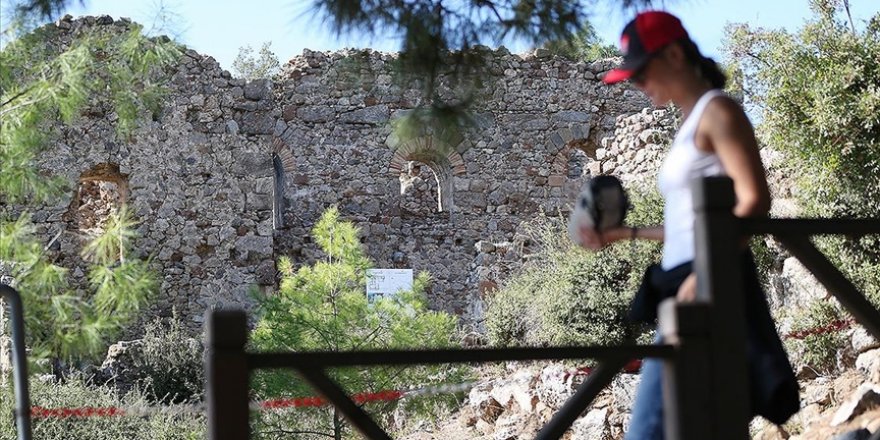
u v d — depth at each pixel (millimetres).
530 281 15406
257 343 11664
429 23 6578
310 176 22688
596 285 13664
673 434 3459
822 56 12414
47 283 6953
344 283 12062
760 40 13039
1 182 7383
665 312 3516
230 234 21359
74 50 7488
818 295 11180
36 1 7336
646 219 13656
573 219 4406
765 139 12734
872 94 11766
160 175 21109
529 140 23406
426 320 11852
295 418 11164
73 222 20562
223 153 21547
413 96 23016
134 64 7957
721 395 3471
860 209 11898
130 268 7156
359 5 6418
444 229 22953
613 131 23656
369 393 11070
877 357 9203
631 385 10922
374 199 22844
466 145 23125
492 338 15273
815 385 9758
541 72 23562
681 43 4031
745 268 3881
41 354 6883
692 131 3920
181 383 16578
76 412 10875
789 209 12797
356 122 22906
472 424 12773
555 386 11797
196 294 21109
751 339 3848
